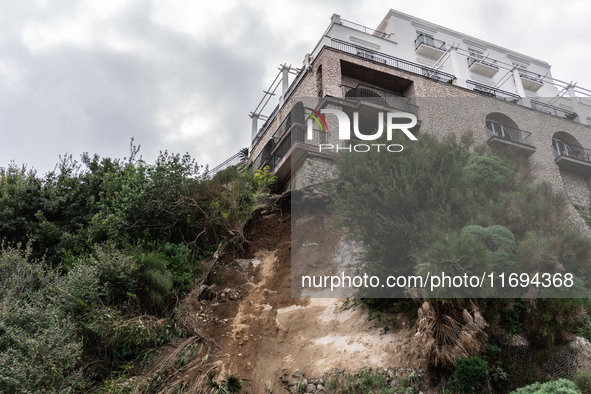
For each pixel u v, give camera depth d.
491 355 7.29
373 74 18.28
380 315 8.70
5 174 12.54
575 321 7.84
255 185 15.25
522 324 7.74
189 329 8.62
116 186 11.94
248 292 10.27
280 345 8.62
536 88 27.61
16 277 8.20
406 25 25.94
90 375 7.32
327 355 8.13
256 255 11.70
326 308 9.38
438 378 7.09
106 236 10.71
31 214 11.84
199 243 11.84
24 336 6.65
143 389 7.12
